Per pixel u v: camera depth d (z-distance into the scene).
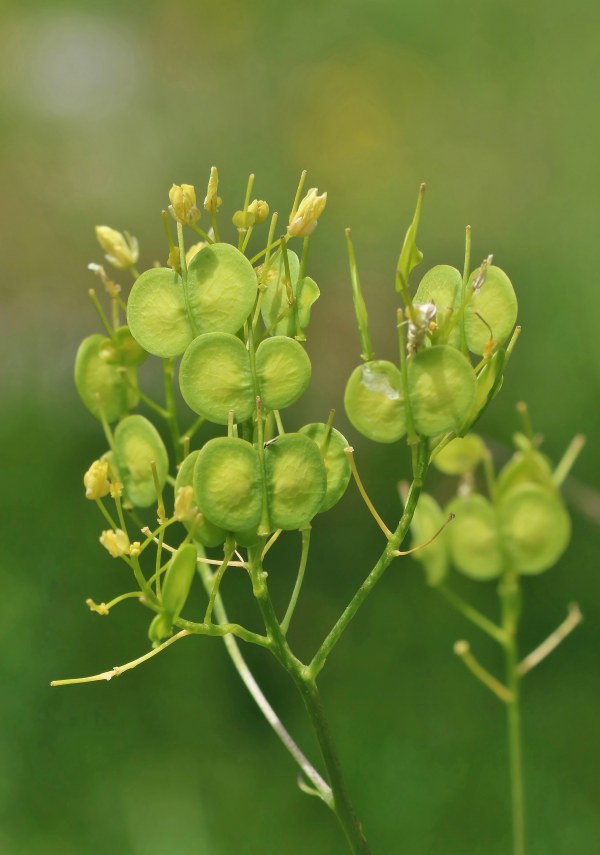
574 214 0.62
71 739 0.42
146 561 0.46
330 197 0.71
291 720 0.43
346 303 0.63
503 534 0.26
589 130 0.67
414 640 0.45
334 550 0.48
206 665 0.44
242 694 0.43
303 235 0.21
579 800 0.40
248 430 0.21
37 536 0.47
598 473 0.50
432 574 0.27
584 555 0.46
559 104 0.69
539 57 0.72
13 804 0.40
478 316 0.21
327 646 0.21
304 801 0.40
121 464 0.23
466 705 0.43
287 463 0.21
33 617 0.44
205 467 0.21
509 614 0.27
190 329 0.21
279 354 0.21
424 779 0.41
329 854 0.39
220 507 0.21
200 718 0.42
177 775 0.41
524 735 0.42
